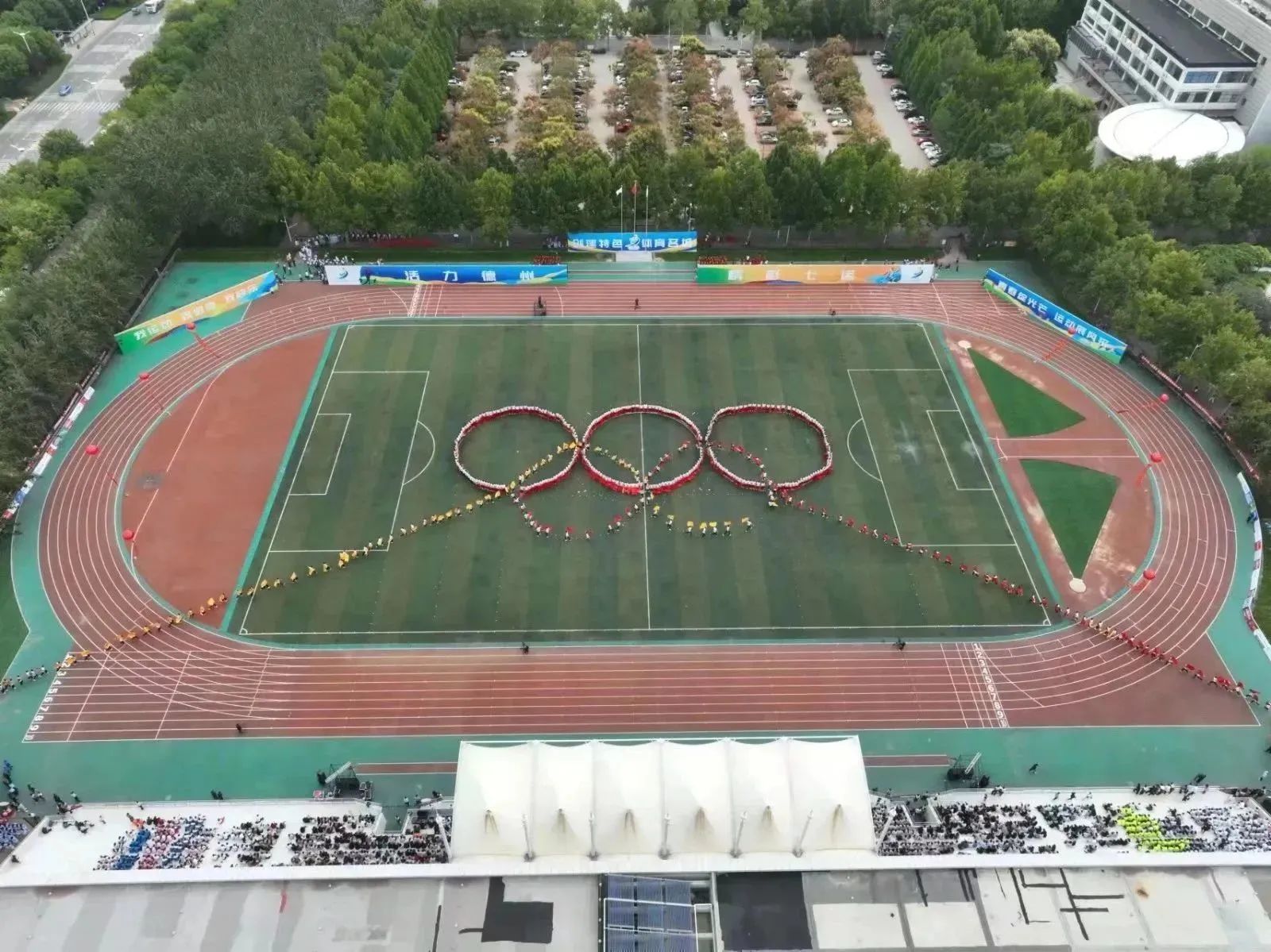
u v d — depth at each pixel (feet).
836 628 274.16
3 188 429.79
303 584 282.56
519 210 405.59
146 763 239.71
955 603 281.74
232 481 313.94
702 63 563.89
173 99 462.19
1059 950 178.91
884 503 311.27
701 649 268.00
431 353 367.45
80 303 345.31
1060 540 300.61
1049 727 252.62
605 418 337.72
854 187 401.29
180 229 409.28
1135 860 189.98
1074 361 369.30
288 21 520.01
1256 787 239.50
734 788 207.92
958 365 367.25
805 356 369.71
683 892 186.39
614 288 403.95
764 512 306.96
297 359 364.38
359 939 177.68
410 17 554.46
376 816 220.43
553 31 589.32
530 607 277.44
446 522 301.84
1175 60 490.49
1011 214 408.26
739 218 408.26
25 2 598.75
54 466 317.01
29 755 240.73
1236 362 328.08
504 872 185.57
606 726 249.55
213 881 184.34
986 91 493.77
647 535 298.56
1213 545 299.38
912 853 210.59
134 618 272.72
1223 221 410.93
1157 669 266.36
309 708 252.01
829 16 595.88
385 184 402.52
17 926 179.22
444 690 256.52
